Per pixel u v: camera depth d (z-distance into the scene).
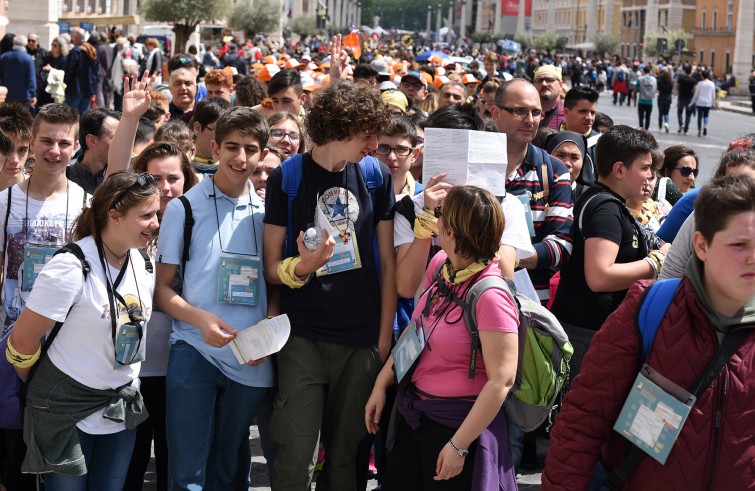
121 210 3.97
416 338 3.89
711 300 2.88
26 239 4.79
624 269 4.65
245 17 56.16
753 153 4.11
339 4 149.00
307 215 4.27
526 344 3.83
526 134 5.09
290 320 4.30
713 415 2.85
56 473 4.11
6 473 4.71
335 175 4.30
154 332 4.57
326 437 4.48
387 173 4.43
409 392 3.92
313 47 65.56
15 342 3.95
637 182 4.81
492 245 3.75
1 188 5.45
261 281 4.39
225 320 4.30
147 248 4.71
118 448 4.18
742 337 2.86
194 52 25.59
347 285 4.29
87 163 5.89
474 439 3.71
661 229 4.86
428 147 4.18
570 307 5.00
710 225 2.80
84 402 4.03
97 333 4.00
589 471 3.07
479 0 161.62
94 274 4.00
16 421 4.18
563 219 5.03
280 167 4.32
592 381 3.04
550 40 103.31
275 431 4.30
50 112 4.79
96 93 19.02
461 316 3.79
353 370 4.34
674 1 88.69
